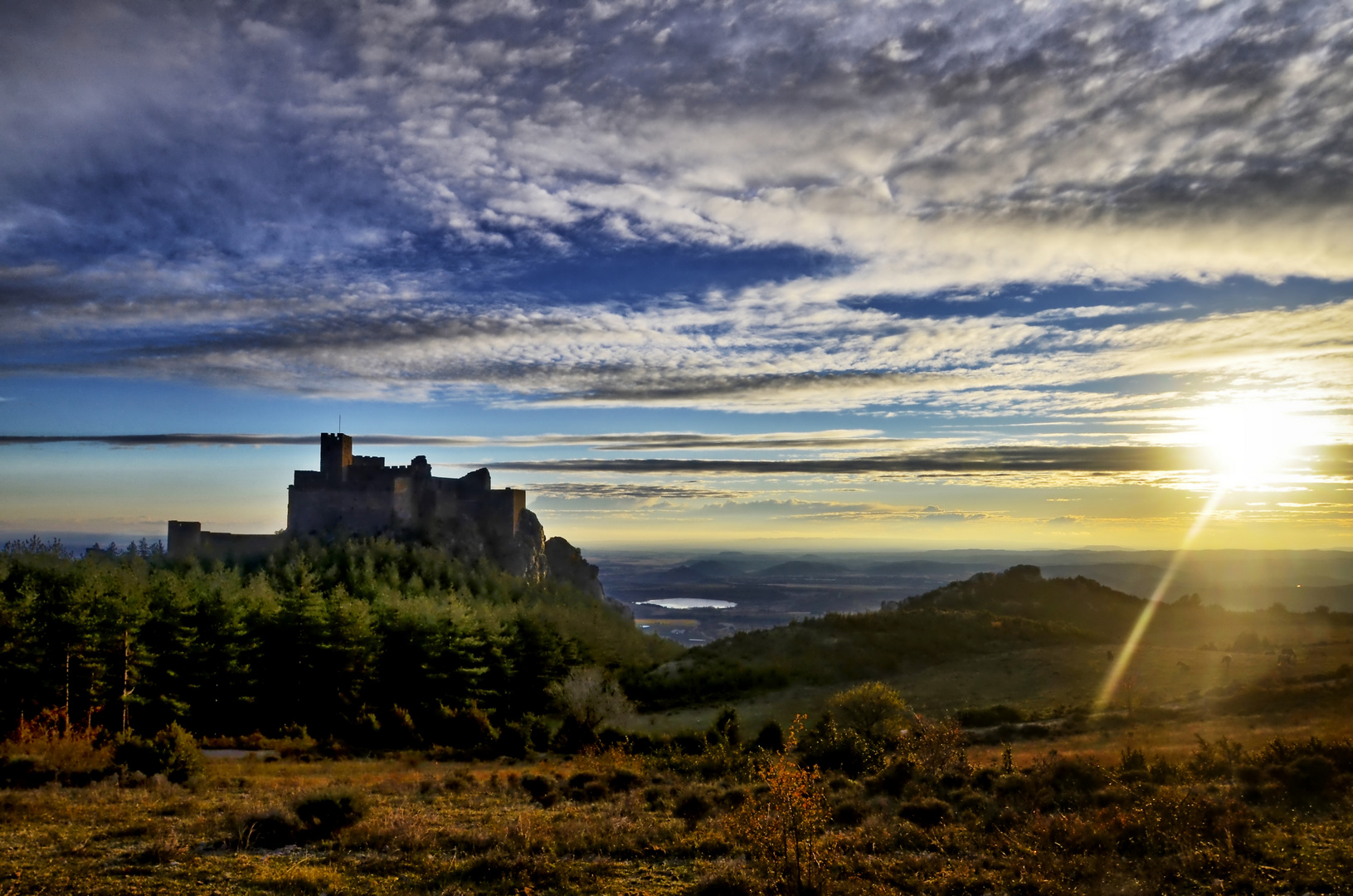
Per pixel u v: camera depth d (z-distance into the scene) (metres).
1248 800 22.98
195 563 108.25
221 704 72.56
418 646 84.06
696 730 62.47
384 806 25.14
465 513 162.00
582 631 112.81
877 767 33.47
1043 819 21.22
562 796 28.39
